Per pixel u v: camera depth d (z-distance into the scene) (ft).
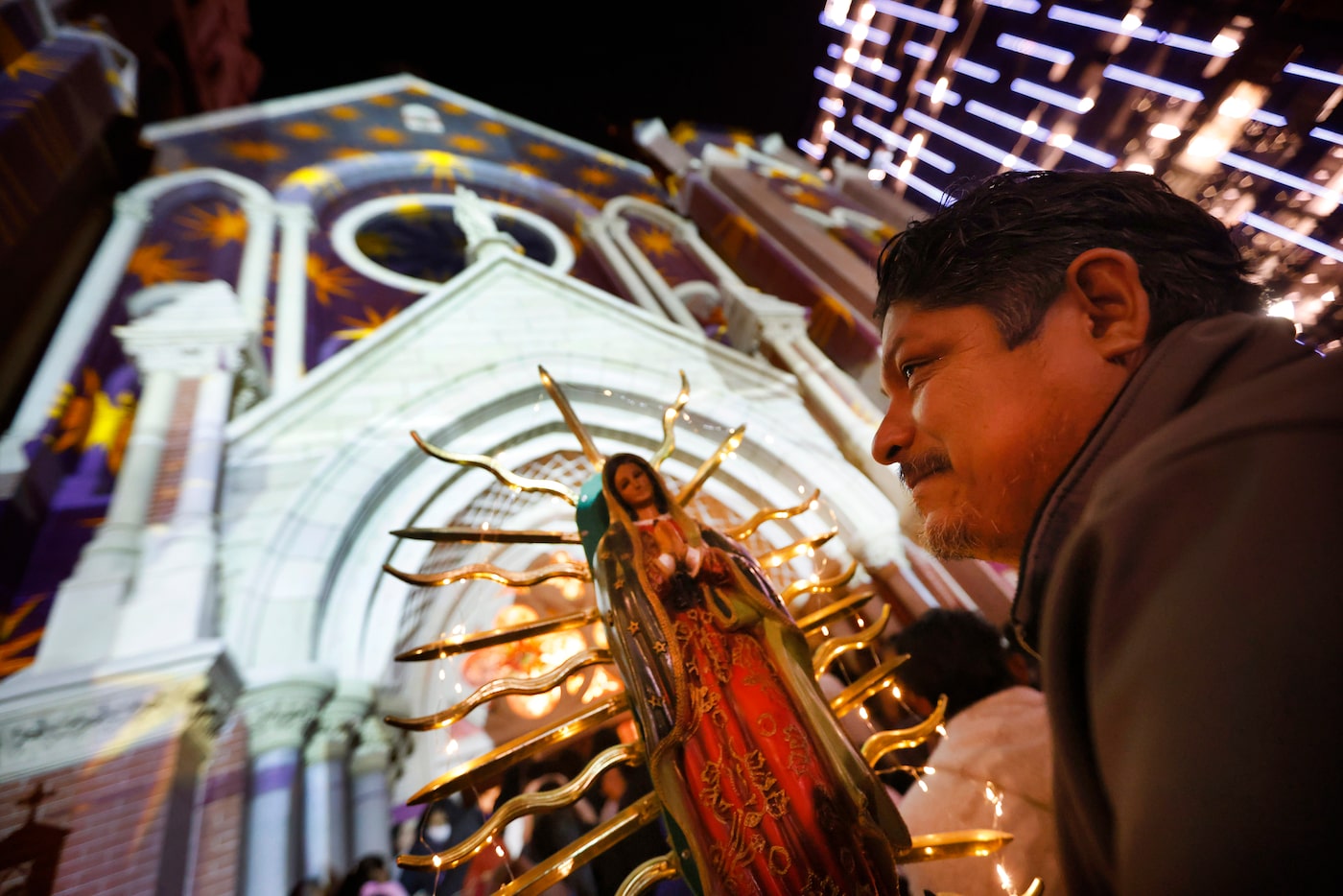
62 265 24.66
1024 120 33.94
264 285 27.94
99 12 31.78
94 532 17.92
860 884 4.93
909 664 8.11
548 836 11.79
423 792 5.30
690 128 51.60
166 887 10.90
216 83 44.55
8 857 10.39
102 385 22.11
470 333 24.49
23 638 15.39
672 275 39.65
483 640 6.17
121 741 11.73
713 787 5.10
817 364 28.04
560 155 46.93
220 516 17.11
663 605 5.94
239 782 12.75
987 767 6.45
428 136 43.24
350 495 18.06
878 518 23.20
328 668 14.57
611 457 6.92
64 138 24.39
